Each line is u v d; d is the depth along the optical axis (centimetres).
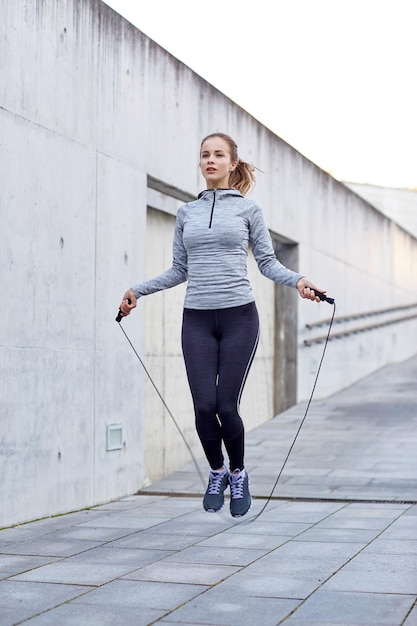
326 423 1075
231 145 404
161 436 840
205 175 402
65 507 612
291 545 461
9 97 551
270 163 1104
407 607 332
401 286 1847
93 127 661
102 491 668
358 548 452
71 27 628
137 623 313
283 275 389
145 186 750
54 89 606
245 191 420
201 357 395
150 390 816
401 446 912
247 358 393
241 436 400
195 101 866
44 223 592
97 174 667
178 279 415
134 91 730
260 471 802
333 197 1378
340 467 812
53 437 600
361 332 1535
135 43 732
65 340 618
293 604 338
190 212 404
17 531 524
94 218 662
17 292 559
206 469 851
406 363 1762
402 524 537
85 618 320
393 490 704
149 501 677
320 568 401
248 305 397
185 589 362
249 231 402
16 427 556
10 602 343
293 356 1196
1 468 538
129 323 721
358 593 354
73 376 629
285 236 1159
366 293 1576
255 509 611
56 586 369
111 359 687
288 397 1198
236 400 394
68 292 623
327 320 1333
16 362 557
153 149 768
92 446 654
